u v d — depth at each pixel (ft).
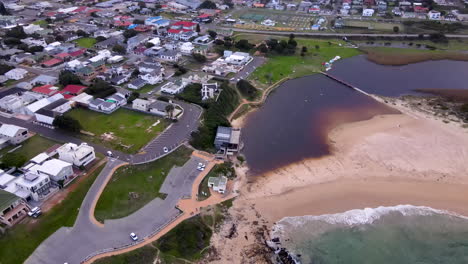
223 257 240.73
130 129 359.46
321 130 398.21
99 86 425.69
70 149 301.22
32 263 219.20
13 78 466.70
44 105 384.06
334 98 472.44
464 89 488.85
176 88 435.53
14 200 243.19
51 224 244.42
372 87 502.38
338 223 273.95
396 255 250.57
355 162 343.26
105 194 273.33
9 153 298.15
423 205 292.81
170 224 253.03
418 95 477.77
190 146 337.11
